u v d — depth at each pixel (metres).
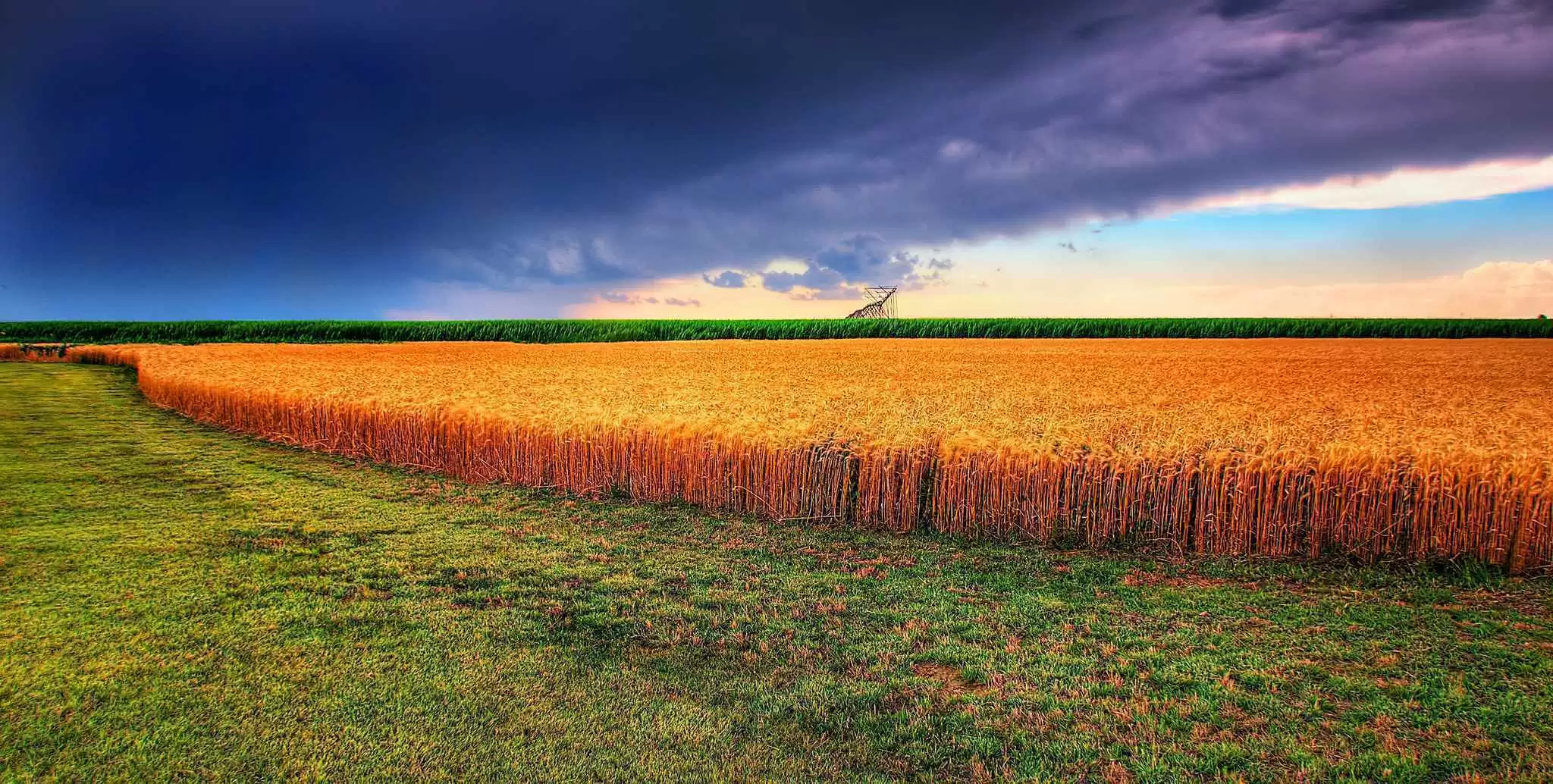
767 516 8.94
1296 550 7.43
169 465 11.70
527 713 4.41
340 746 4.05
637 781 3.79
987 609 6.16
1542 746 4.13
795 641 5.50
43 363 33.22
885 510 8.49
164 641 5.31
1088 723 4.37
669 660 5.17
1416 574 6.99
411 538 7.99
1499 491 6.80
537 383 17.12
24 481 10.39
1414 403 13.85
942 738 4.21
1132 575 7.05
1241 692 4.74
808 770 3.90
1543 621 5.91
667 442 9.46
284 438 13.87
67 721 4.26
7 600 6.03
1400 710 4.51
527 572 6.98
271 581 6.58
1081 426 9.81
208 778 3.78
